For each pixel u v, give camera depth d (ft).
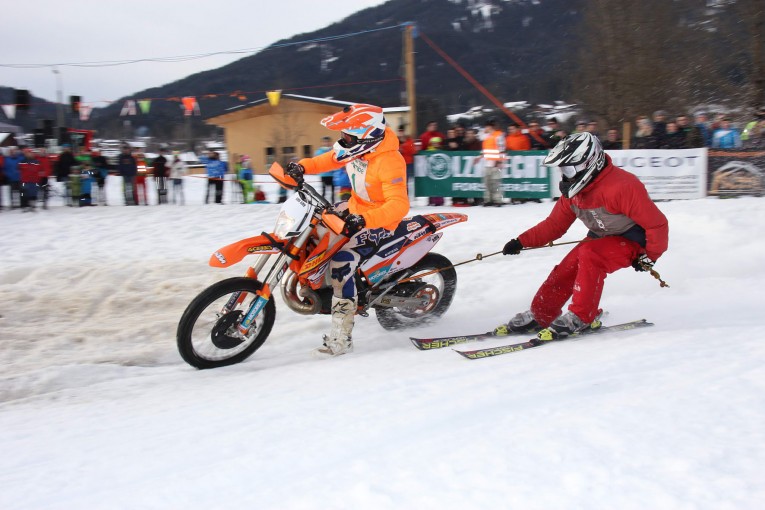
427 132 39.65
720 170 35.40
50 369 13.73
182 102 60.39
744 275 19.90
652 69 63.26
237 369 13.88
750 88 58.13
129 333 16.44
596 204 13.66
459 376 11.49
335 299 14.17
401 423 9.20
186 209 38.52
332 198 39.17
